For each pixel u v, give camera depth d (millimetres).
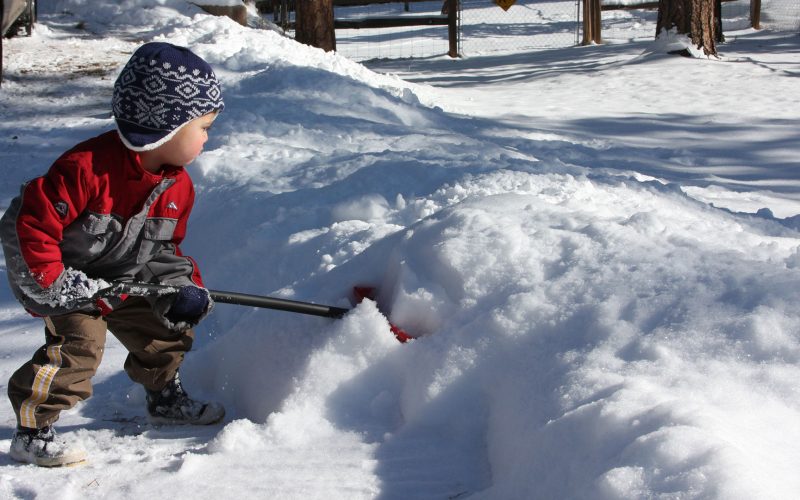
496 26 27531
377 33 27672
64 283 2523
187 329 2760
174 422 2943
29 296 2553
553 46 22359
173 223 2775
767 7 25328
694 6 16203
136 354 2918
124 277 2771
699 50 16203
